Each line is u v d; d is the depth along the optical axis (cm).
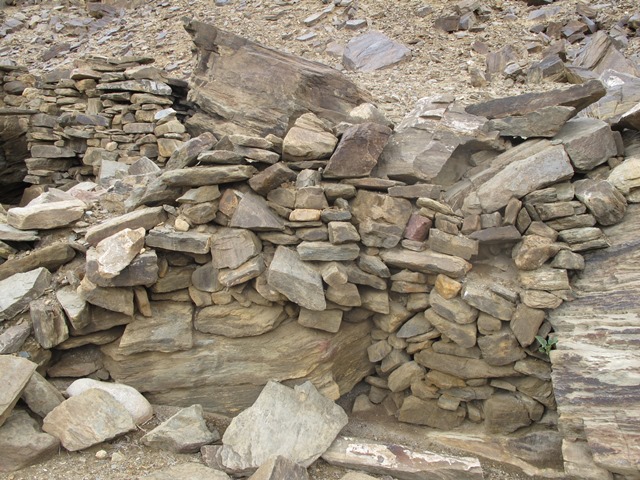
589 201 408
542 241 413
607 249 412
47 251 430
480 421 441
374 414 472
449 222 434
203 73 664
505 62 762
